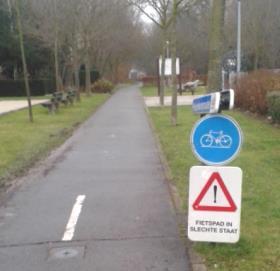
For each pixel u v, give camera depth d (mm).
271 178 8156
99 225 6184
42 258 5164
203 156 4961
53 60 50844
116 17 42594
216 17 10281
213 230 4969
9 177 9336
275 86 17469
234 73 27438
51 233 5945
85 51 37344
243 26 38750
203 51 60906
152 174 9320
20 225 6312
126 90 63688
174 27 17828
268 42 39688
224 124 4906
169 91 53625
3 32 49219
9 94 48844
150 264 4902
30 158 11320
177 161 10109
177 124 17766
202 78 70250
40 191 8172
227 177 4895
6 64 51125
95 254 5215
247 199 6801
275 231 5516
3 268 4941
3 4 47688
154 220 6324
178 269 4766
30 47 49719
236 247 5016
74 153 12180
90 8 35375
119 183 8609
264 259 4766
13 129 16812
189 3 22297
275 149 11188
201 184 4938
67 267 4910
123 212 6742
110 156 11586
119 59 72125
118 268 4840
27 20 40125
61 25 33781
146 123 19625
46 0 33969
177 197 7402
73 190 8164
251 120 17828
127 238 5664
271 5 38750
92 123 20047
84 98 40000
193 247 5168
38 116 21922
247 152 10789
